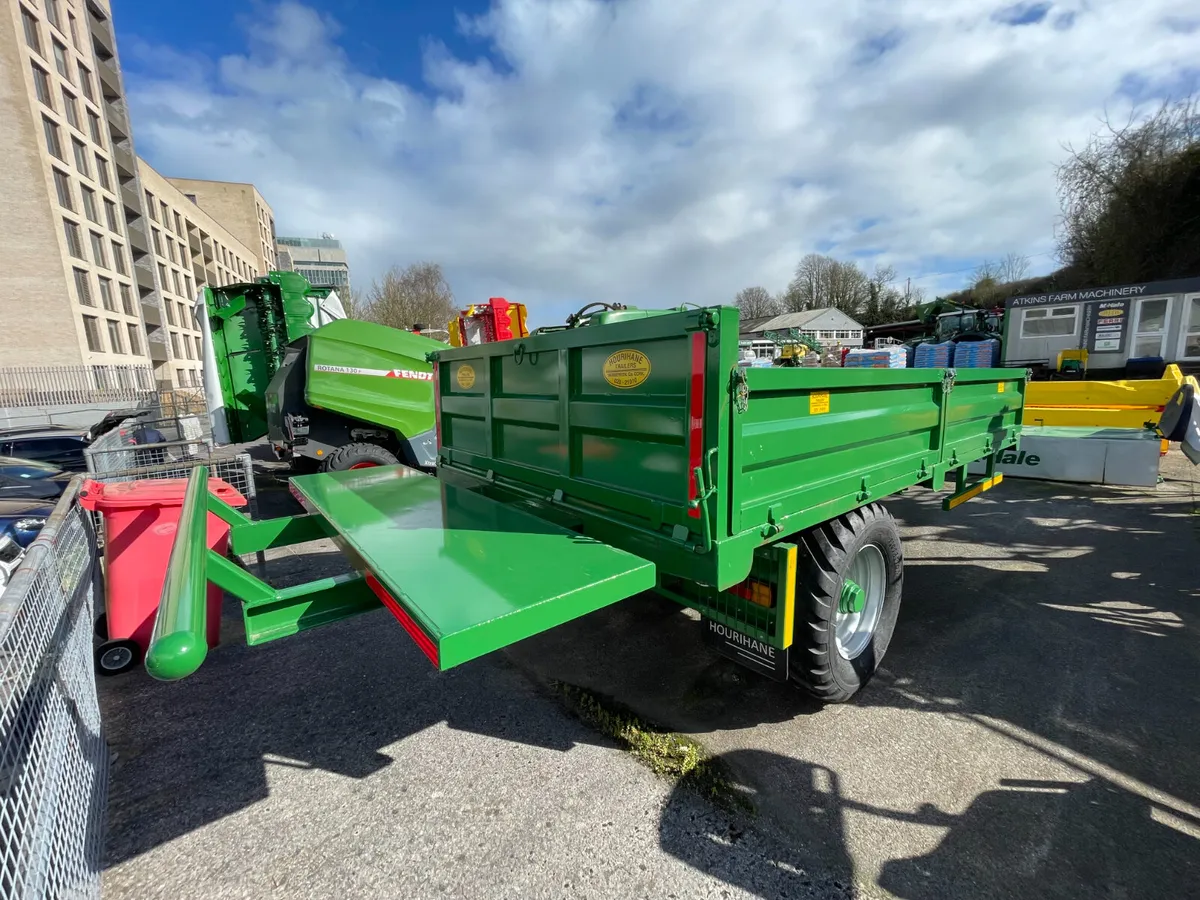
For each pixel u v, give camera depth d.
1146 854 1.96
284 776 2.45
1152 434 7.43
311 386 6.13
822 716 2.80
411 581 1.86
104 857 2.04
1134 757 2.46
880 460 3.00
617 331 2.30
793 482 2.37
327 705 2.98
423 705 2.96
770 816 2.18
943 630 3.67
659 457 2.17
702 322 1.90
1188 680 3.04
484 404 3.43
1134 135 19.84
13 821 1.39
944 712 2.82
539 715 2.86
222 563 2.03
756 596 2.47
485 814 2.21
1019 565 4.74
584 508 2.60
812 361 25.91
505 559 2.09
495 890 1.88
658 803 2.26
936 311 21.64
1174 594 4.10
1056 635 3.57
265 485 8.55
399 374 6.61
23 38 25.88
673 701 2.96
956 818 2.14
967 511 6.35
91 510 3.51
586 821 2.17
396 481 3.73
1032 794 2.26
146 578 3.33
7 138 25.55
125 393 23.53
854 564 2.93
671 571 2.15
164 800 2.32
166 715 2.91
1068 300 14.06
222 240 55.69
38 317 26.73
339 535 2.52
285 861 2.01
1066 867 1.92
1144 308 13.12
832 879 1.90
